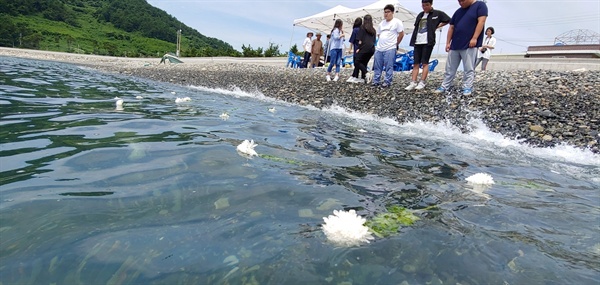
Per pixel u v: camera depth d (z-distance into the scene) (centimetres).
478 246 145
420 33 687
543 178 275
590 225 176
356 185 214
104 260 114
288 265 119
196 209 158
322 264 121
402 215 172
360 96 702
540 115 495
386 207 182
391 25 738
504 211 190
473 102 587
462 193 217
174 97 642
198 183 191
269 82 966
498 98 593
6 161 206
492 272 125
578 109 504
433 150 352
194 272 111
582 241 156
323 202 179
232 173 213
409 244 141
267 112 518
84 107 437
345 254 129
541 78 716
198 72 1392
